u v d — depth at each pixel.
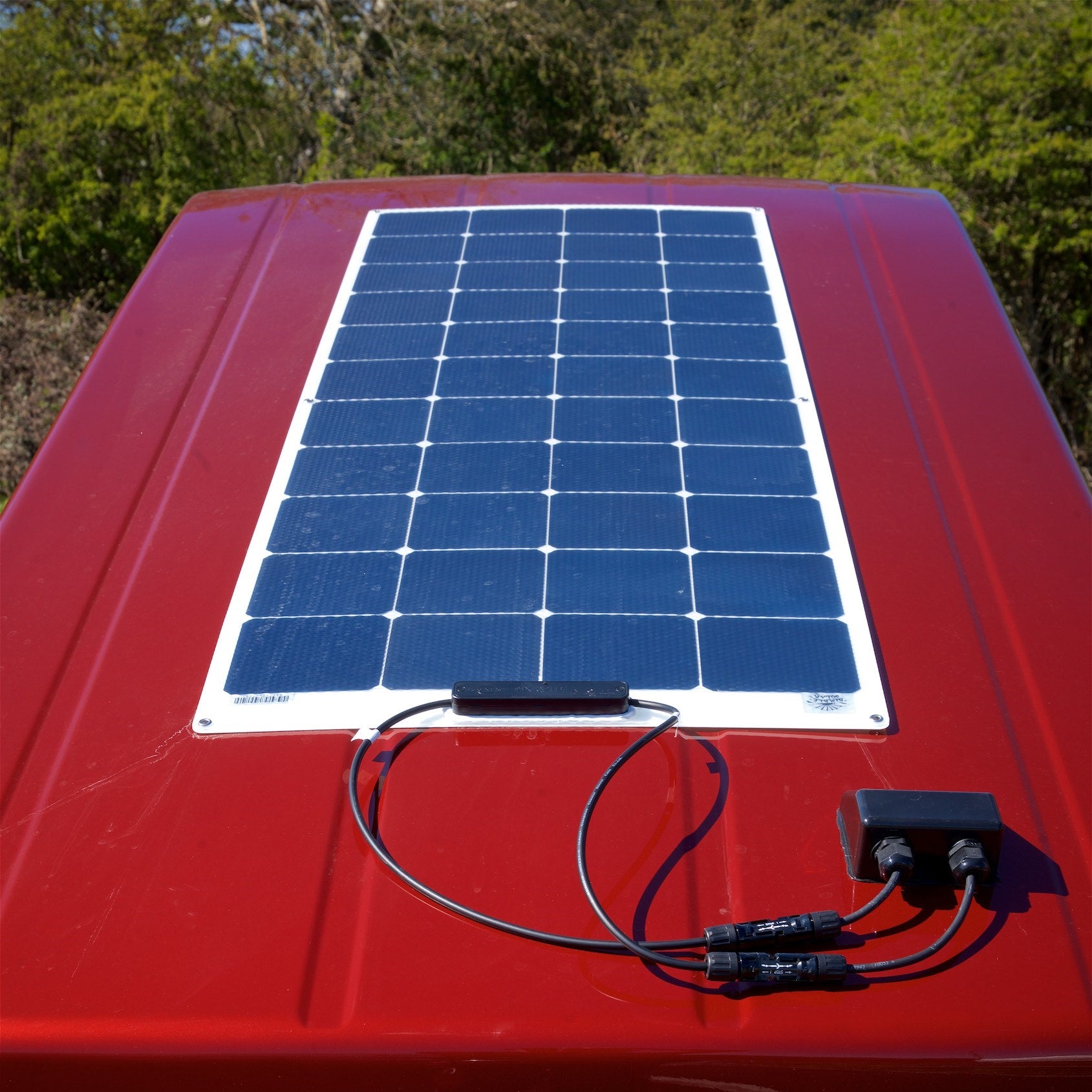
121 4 5.37
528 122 7.50
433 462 1.16
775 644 0.98
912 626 1.01
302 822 0.87
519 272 1.43
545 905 0.82
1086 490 1.14
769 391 1.24
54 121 5.08
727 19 7.39
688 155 6.47
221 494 1.14
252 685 0.96
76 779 0.91
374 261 1.47
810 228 1.51
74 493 1.15
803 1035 0.75
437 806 0.88
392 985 0.78
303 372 1.29
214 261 1.48
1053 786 0.89
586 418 1.20
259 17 6.78
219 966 0.79
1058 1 4.62
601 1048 0.75
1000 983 0.77
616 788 0.89
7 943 0.80
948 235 1.50
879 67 5.38
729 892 0.83
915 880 0.82
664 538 1.07
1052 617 1.01
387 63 7.16
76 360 4.14
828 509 1.10
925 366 1.28
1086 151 4.51
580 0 7.84
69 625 1.03
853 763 0.91
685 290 1.39
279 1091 0.77
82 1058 0.75
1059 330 5.05
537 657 0.97
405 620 1.00
